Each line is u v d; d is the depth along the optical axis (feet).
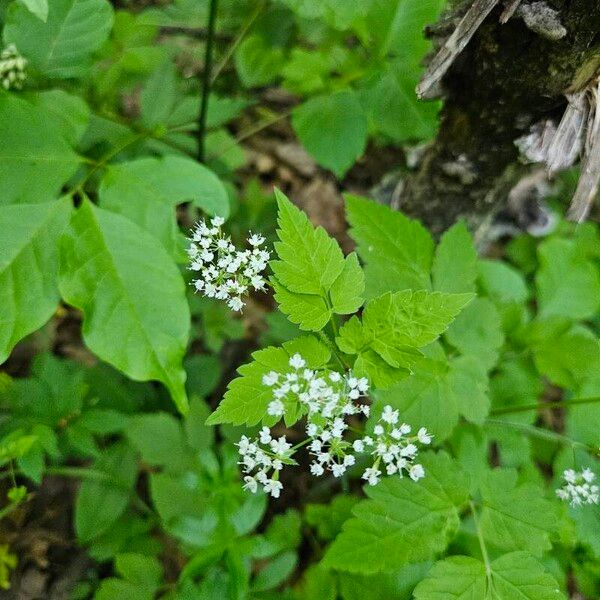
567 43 0.56
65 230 0.59
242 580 0.66
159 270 0.59
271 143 1.20
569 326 0.83
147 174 0.63
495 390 0.80
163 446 0.75
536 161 0.69
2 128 0.61
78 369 0.81
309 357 0.52
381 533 0.59
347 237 1.14
